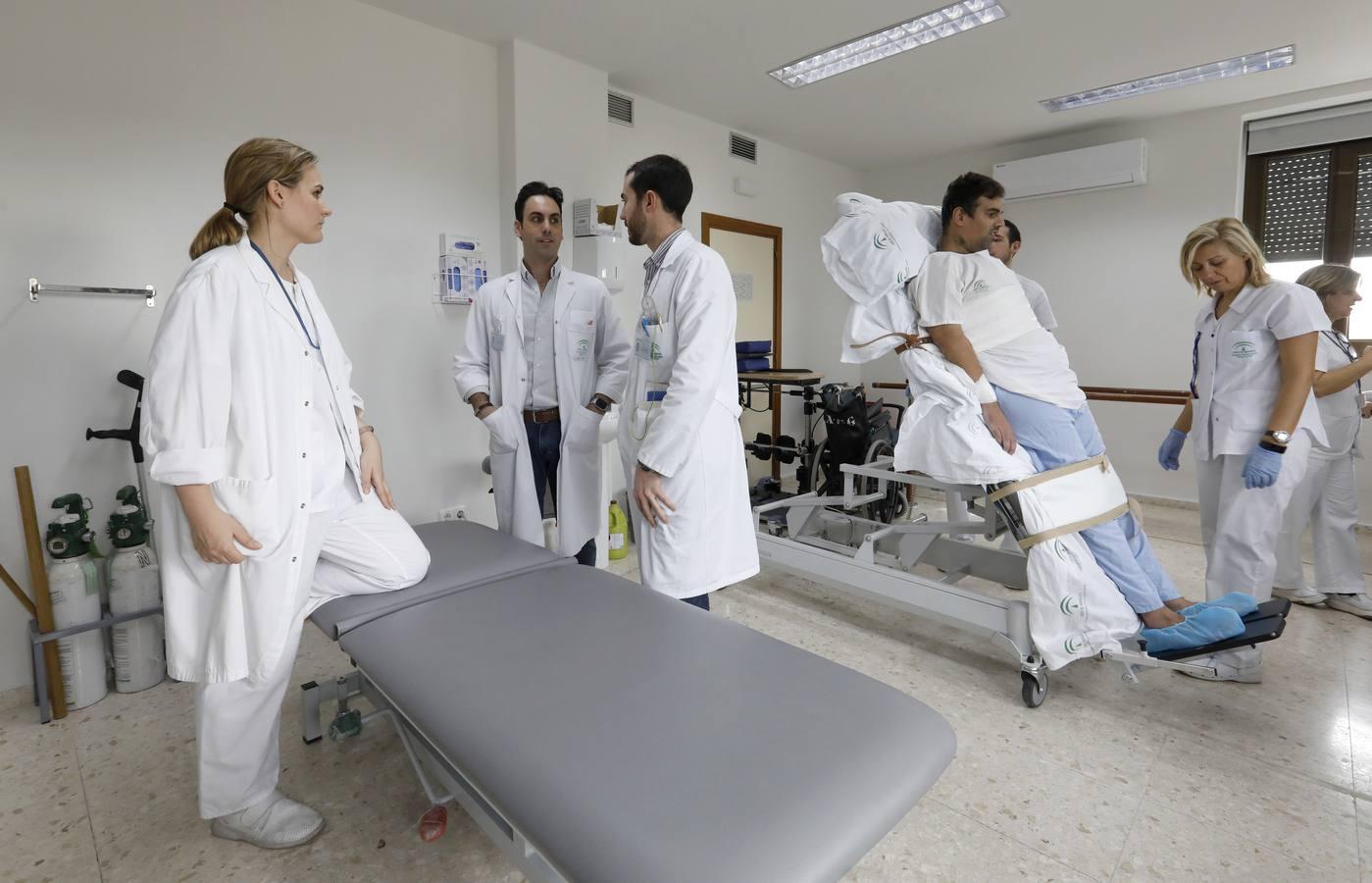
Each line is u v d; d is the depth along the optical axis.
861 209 2.25
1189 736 1.93
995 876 1.42
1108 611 1.99
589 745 0.94
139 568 2.20
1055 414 2.09
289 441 1.36
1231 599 2.03
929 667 2.36
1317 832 1.54
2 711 2.09
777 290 5.13
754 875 0.72
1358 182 4.02
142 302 2.32
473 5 2.85
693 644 1.24
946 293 2.10
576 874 0.77
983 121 4.48
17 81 2.06
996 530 2.60
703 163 4.43
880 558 3.12
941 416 2.15
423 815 1.51
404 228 2.98
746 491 1.89
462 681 1.12
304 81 2.65
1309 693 2.16
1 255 2.07
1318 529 2.85
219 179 2.46
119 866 1.44
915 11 2.96
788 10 2.94
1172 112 4.32
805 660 1.17
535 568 1.69
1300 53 3.43
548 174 3.37
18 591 2.01
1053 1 2.90
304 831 1.49
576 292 2.40
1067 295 4.89
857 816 0.81
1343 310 2.71
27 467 2.03
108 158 2.23
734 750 0.92
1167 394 4.04
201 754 1.41
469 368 2.41
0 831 1.55
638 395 1.82
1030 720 2.02
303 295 1.50
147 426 1.25
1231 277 2.25
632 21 3.02
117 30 2.22
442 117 3.07
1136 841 1.51
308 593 1.44
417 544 1.64
